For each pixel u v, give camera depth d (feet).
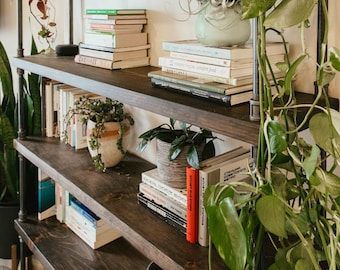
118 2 5.74
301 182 2.72
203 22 3.56
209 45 3.55
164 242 3.66
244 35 3.53
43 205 6.16
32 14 7.59
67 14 6.95
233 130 2.87
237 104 3.19
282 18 2.38
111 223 4.13
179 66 3.67
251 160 2.80
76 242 5.57
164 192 4.01
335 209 2.62
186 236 3.70
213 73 3.35
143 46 5.15
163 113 3.42
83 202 4.59
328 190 2.42
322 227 2.60
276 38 3.83
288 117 2.77
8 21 8.59
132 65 5.08
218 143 4.63
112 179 4.95
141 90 3.75
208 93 3.29
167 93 3.62
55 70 4.89
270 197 2.41
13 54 8.59
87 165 5.31
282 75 3.59
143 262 5.12
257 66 2.66
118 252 5.33
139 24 5.09
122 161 5.54
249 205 2.61
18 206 6.64
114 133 5.16
